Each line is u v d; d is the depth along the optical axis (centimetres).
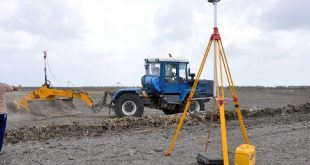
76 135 1180
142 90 1814
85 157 850
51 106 1850
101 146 978
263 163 782
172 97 1827
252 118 1605
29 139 1108
